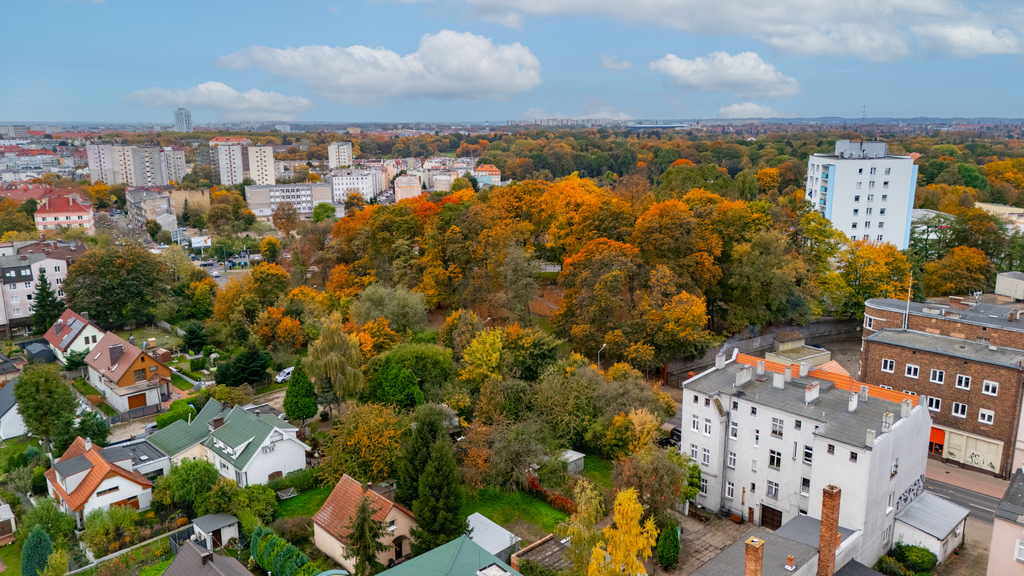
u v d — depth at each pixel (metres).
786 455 65.69
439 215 139.75
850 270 125.19
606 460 82.75
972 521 68.94
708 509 72.44
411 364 93.50
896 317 92.62
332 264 143.00
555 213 134.12
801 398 67.75
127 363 99.19
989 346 81.12
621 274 103.81
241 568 52.69
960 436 80.56
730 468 71.31
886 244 129.12
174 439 82.31
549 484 74.75
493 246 121.50
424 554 53.25
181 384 108.81
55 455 83.19
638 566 45.03
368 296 116.00
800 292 117.06
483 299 120.94
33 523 66.38
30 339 135.88
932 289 131.75
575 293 110.56
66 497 70.69
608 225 120.50
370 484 71.25
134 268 140.12
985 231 145.62
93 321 136.00
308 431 88.06
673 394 102.31
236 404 92.31
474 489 73.06
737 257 113.75
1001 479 77.44
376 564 61.41
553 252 140.00
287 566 56.91
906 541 63.25
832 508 50.72
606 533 45.84
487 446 75.62
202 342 120.62
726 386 72.56
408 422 76.62
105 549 64.62
